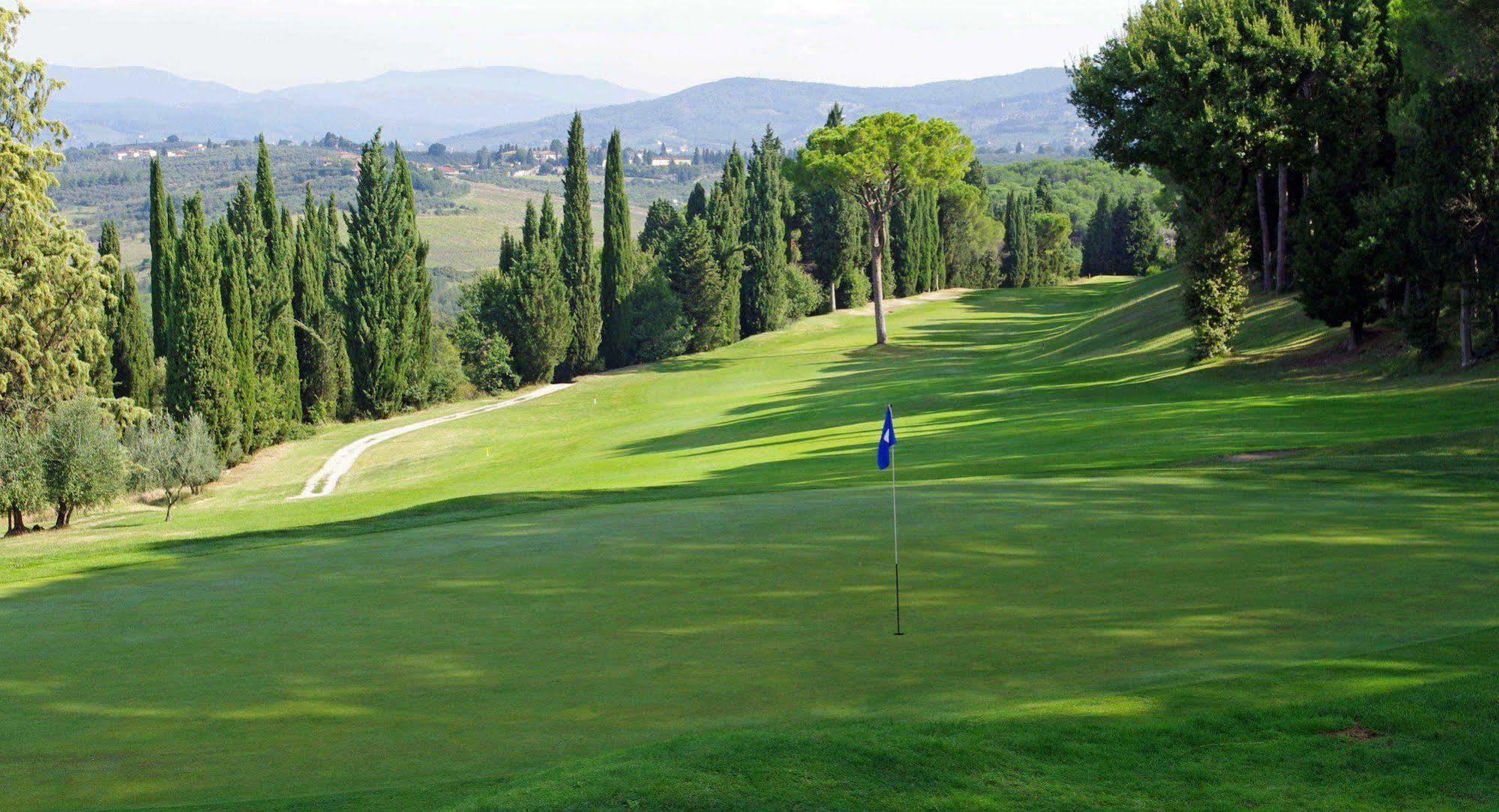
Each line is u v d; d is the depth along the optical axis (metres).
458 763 8.52
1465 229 35.72
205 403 56.09
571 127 88.81
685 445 46.12
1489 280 35.59
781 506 20.89
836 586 13.91
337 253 85.94
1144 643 10.70
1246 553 14.37
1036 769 7.68
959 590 13.30
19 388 45.59
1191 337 54.62
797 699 9.62
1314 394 37.62
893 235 129.62
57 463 36.66
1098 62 50.47
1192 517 17.09
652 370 88.00
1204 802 7.21
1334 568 13.27
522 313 85.12
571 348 89.69
